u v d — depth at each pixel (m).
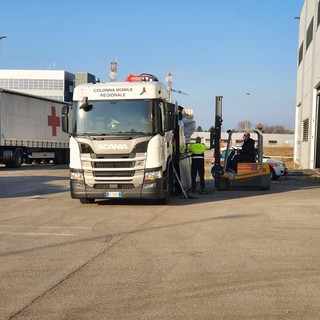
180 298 4.80
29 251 6.87
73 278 5.51
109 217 9.93
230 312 4.41
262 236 7.90
